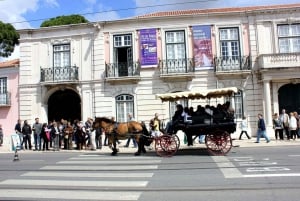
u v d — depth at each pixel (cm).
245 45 2523
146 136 1636
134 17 2600
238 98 2484
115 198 771
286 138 2331
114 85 2589
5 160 1605
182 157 1480
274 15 2514
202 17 2555
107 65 2591
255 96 2469
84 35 2658
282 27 2527
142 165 1276
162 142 1568
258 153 1530
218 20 2548
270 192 781
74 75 2630
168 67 2523
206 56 2522
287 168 1088
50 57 2697
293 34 2516
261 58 2414
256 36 2519
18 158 1639
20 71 2723
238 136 2455
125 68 2578
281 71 2378
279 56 2389
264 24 2522
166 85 2531
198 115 1566
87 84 2628
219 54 2523
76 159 1552
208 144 1544
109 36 2622
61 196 805
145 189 856
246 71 2448
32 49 2730
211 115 1547
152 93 2541
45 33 2717
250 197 742
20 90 2719
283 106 2478
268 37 2514
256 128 2450
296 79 2425
